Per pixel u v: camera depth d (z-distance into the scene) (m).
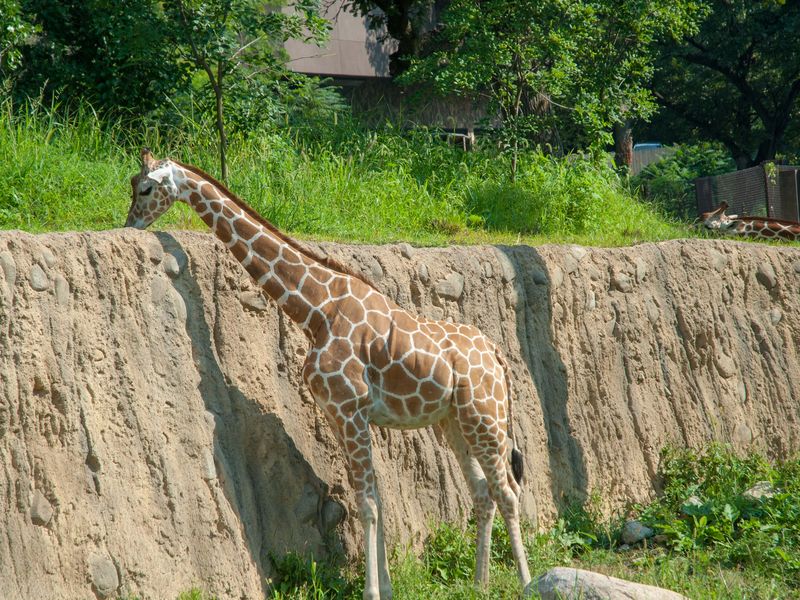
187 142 23.62
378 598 12.76
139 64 25.34
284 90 28.47
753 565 15.18
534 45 29.78
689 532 16.88
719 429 20.95
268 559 13.53
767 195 37.62
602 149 32.47
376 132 28.45
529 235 24.89
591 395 18.92
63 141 20.61
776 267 23.55
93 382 12.40
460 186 26.80
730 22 56.28
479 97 37.44
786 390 22.55
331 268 13.73
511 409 14.40
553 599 12.40
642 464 19.28
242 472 13.68
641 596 12.20
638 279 20.62
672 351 20.75
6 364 11.49
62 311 12.30
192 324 13.80
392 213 23.02
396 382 13.19
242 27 24.50
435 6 40.97
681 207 47.91
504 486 13.73
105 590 11.70
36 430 11.71
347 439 12.98
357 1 36.97
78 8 26.31
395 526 14.91
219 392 13.76
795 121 65.81
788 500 17.39
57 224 17.16
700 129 66.19
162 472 12.66
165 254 13.70
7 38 21.42
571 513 17.53
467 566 14.82
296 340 14.88
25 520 11.33
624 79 32.44
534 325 18.41
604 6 30.53
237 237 13.41
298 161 24.11
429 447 16.00
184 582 12.43
